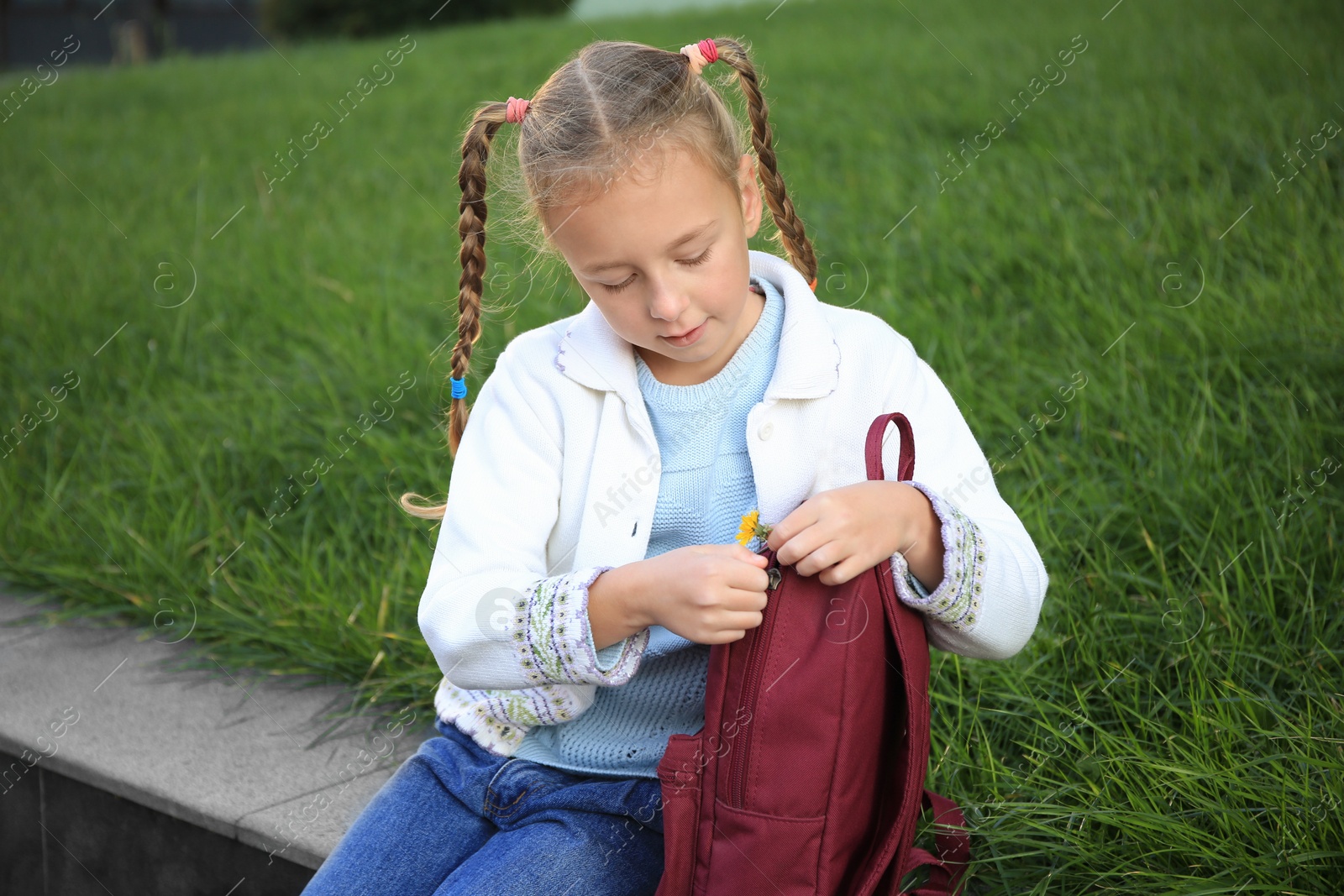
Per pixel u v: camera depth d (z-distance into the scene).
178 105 8.34
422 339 3.56
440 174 5.55
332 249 4.56
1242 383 2.67
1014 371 2.88
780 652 1.33
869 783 1.36
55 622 2.85
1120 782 1.70
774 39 7.52
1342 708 1.76
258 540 2.95
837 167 4.65
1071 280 3.15
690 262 1.40
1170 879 1.54
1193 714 1.79
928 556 1.39
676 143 1.37
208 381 3.79
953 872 1.60
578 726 1.61
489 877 1.44
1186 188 3.63
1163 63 4.81
